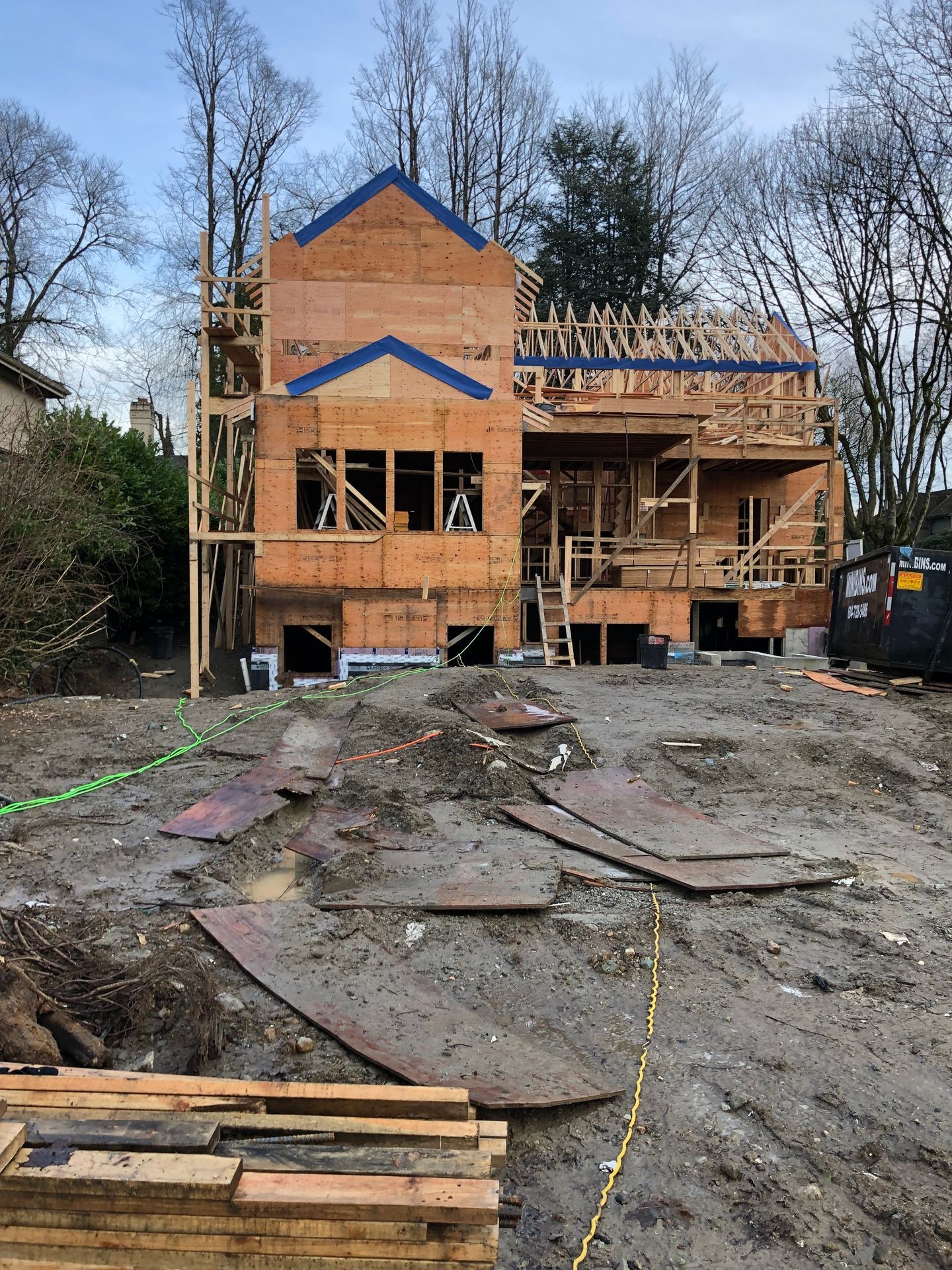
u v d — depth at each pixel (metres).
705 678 13.53
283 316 17.20
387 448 15.70
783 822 7.91
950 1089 4.01
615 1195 3.33
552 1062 4.03
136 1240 2.53
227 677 18.70
